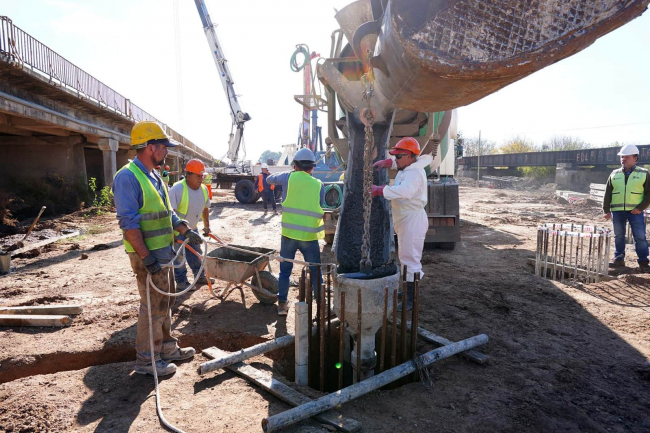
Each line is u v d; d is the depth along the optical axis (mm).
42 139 20406
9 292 5930
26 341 4301
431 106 2789
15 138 20406
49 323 4672
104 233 11750
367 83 3900
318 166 11039
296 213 4926
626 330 4578
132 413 3057
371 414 3062
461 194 29375
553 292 5898
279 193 21344
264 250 5625
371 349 3699
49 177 18641
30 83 12812
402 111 5750
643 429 2891
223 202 22406
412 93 2662
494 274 6898
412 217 4594
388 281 3473
